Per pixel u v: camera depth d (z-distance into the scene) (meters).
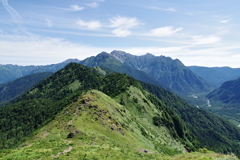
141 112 184.50
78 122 79.62
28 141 65.31
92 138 65.31
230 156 45.72
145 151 69.44
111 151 52.69
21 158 40.38
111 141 70.38
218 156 44.94
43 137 65.44
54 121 90.69
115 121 99.50
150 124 174.50
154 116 192.00
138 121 159.62
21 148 52.25
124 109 156.00
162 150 118.56
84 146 54.19
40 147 52.03
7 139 187.38
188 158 45.47
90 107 100.75
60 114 103.25
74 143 56.88
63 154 45.16
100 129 80.69
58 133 68.50
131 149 65.81
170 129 195.00
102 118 93.19
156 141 136.00
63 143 56.72
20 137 185.38
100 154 46.75
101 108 104.75
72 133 65.69
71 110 98.25
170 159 49.81
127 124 119.38
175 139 186.25
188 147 186.50
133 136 99.88
